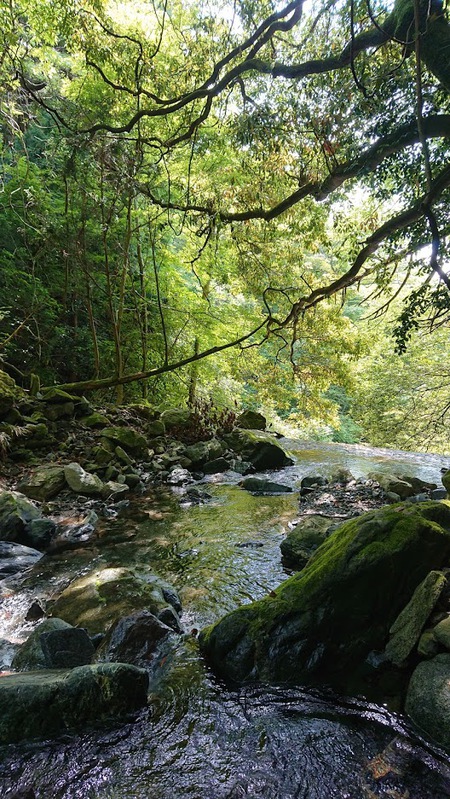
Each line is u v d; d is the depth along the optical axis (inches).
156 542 194.4
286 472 343.0
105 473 284.5
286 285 533.6
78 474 260.5
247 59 253.1
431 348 614.9
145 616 119.9
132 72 324.5
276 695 102.0
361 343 577.9
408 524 120.7
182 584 155.3
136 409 417.7
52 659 107.2
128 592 137.4
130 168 343.3
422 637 104.7
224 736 90.7
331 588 113.9
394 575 114.4
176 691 103.3
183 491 280.4
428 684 93.6
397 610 115.6
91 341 481.7
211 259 536.1
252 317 586.9
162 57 358.0
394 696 99.2
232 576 161.0
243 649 110.0
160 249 532.4
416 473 331.9
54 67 462.9
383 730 91.0
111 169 334.3
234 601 143.7
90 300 439.2
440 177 154.5
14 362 432.1
